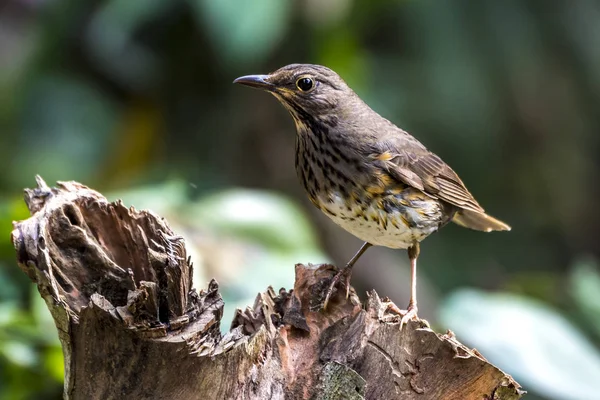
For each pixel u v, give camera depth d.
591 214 16.25
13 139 14.16
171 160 13.79
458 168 14.77
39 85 13.41
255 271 9.57
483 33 13.85
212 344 5.77
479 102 14.28
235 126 13.74
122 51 13.35
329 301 6.75
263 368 6.20
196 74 13.45
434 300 14.92
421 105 14.34
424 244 15.77
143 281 5.79
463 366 6.32
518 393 6.36
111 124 13.91
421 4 13.69
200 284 9.09
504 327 9.95
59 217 6.05
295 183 14.19
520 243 16.02
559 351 9.88
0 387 8.66
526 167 15.61
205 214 10.34
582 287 12.34
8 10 16.52
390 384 6.38
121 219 6.29
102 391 5.73
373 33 14.28
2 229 9.27
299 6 12.25
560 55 14.57
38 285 5.82
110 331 5.58
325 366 6.38
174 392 5.73
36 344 8.61
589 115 15.17
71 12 12.71
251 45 10.97
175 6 12.62
